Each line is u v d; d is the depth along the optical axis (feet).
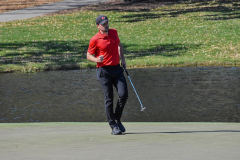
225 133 61.87
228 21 314.76
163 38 274.36
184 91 148.97
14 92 151.84
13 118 114.93
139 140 56.95
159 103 131.54
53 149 50.47
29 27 312.50
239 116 113.60
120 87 66.54
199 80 169.27
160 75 182.80
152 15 355.36
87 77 183.01
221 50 239.50
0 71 198.49
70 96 144.66
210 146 50.08
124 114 118.93
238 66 204.23
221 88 152.76
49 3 445.37
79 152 48.14
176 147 50.03
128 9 387.75
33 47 253.24
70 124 78.69
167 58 223.71
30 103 134.00
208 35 277.44
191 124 78.07
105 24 65.36
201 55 229.25
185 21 323.98
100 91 152.97
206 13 351.46
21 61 219.61
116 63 67.41
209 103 130.21
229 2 395.55
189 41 263.90
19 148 51.37
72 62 217.77
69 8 404.16
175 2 417.69
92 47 66.49
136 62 214.28
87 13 371.15
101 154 46.62
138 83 165.78
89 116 117.08
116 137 60.44
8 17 359.66
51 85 165.27
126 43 262.88
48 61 220.23
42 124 78.74
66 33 293.02
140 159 43.01
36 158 44.86
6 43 261.85
